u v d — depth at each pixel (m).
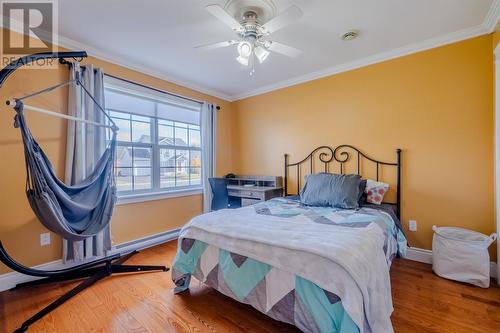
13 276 2.09
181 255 1.94
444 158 2.42
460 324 1.57
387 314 1.31
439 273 2.21
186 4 1.86
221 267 1.69
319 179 2.74
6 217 2.09
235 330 1.54
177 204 3.51
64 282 2.18
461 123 2.33
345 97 3.06
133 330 1.55
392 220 2.21
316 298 1.26
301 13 1.57
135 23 2.12
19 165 2.15
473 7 1.91
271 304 1.41
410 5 1.88
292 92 3.57
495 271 2.14
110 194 2.33
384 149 2.78
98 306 1.81
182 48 2.57
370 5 1.88
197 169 3.92
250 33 1.88
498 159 2.05
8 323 1.62
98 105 2.33
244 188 3.61
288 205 2.64
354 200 2.45
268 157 3.89
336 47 2.56
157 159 3.35
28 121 2.20
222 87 3.88
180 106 3.65
